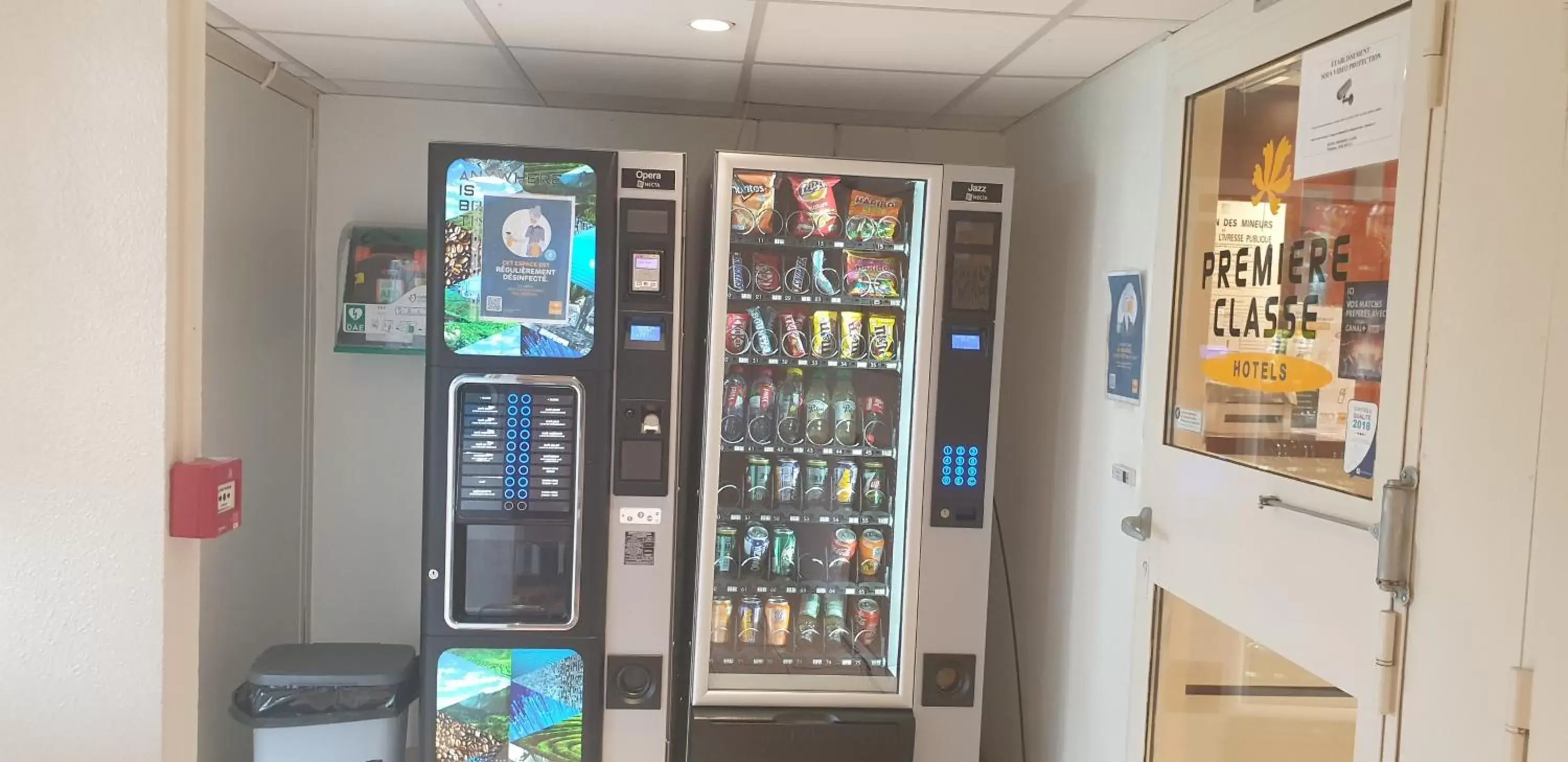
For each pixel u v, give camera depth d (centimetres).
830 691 274
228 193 271
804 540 294
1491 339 137
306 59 284
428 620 261
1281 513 185
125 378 163
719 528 287
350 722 271
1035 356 320
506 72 294
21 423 163
